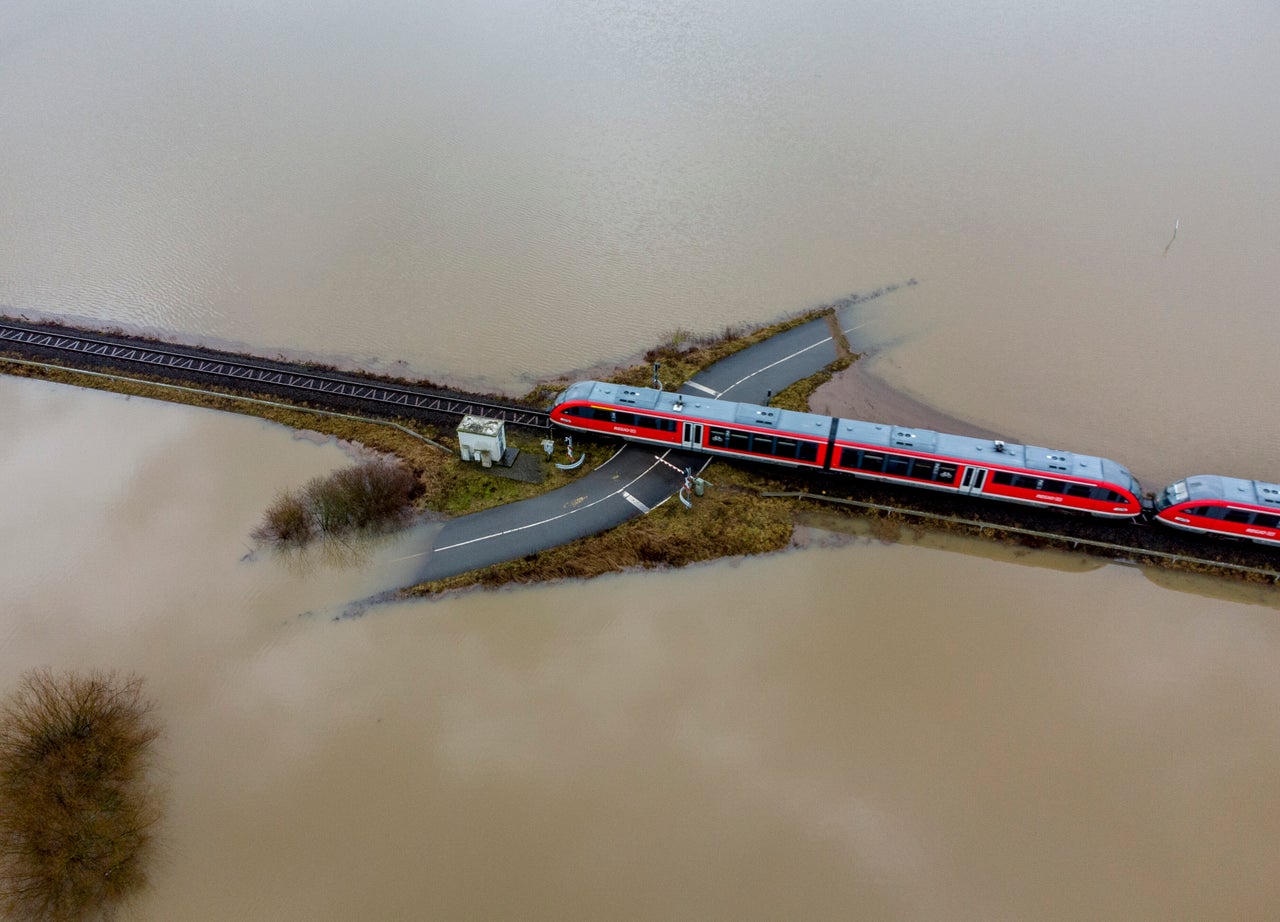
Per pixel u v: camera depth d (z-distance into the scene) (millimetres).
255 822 55281
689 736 59844
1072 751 59375
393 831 54781
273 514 73125
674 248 109062
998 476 72250
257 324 97188
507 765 58094
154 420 85938
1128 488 70562
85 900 51375
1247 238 108812
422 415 85250
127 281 103500
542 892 51875
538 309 99125
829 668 64250
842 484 77562
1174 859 53844
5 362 91750
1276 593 69000
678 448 80625
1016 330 95500
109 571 71000
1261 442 81438
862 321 97250
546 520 74062
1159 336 94000
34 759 54656
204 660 64438
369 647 65312
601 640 65812
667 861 53312
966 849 54188
